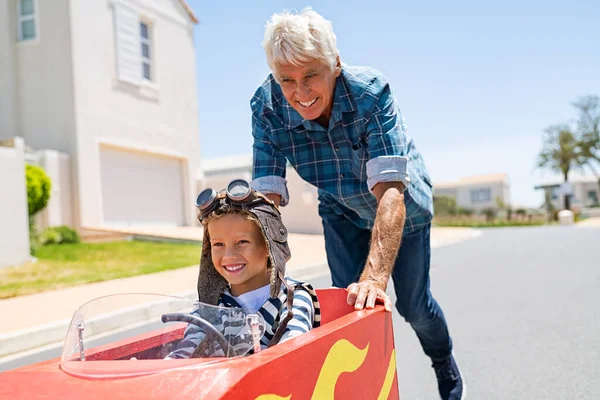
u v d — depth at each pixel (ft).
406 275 9.96
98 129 48.83
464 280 26.08
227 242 7.03
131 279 27.02
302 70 8.01
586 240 43.86
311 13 8.05
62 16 47.29
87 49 48.26
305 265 30.45
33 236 38.50
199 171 62.13
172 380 4.44
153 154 56.03
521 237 52.11
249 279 7.27
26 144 48.52
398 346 15.74
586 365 13.07
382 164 8.35
